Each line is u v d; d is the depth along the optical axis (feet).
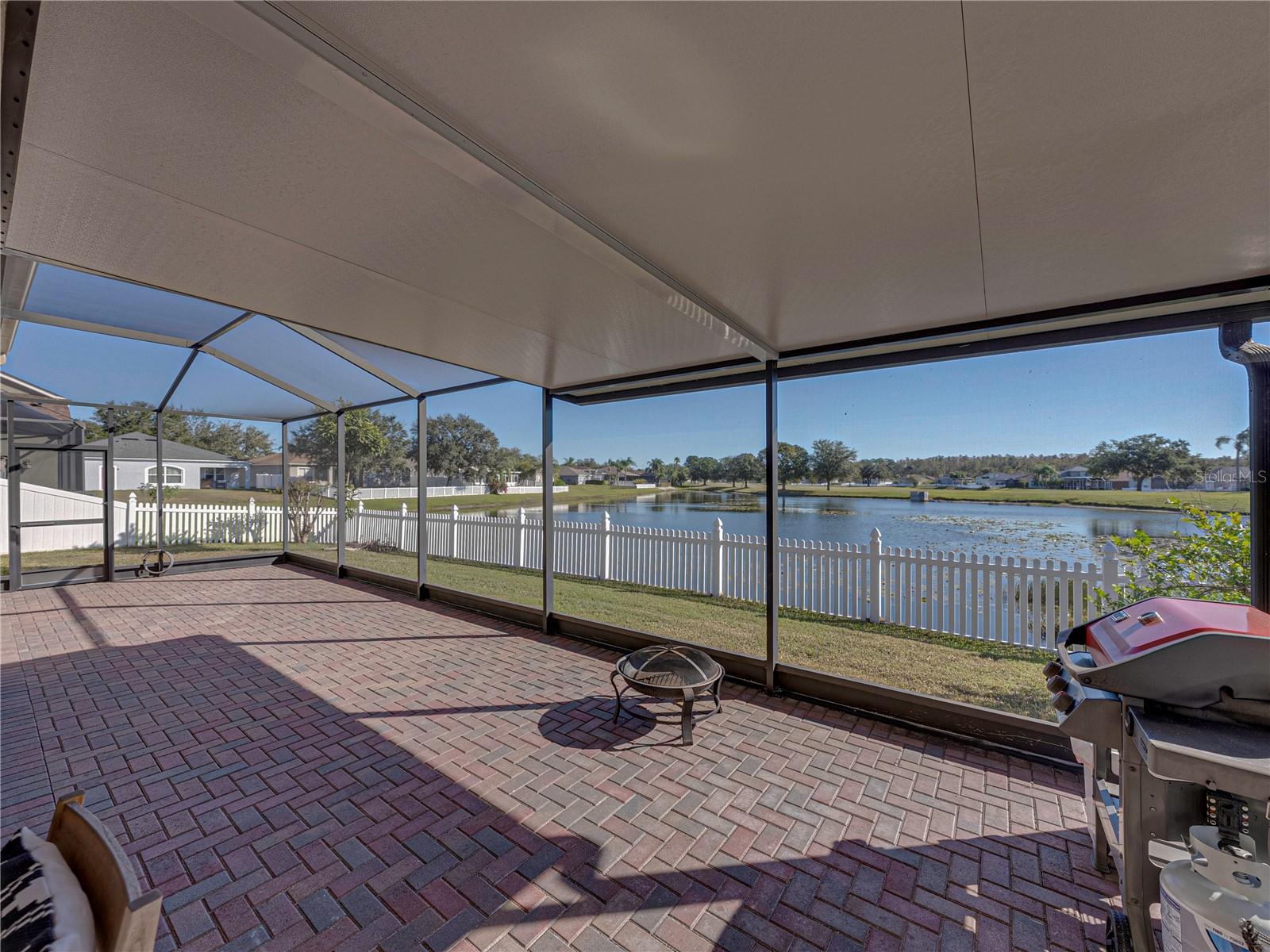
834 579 20.59
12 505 25.72
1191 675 5.26
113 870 3.80
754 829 8.98
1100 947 6.77
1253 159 5.41
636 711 13.37
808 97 4.75
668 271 8.64
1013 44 4.03
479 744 11.73
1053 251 7.75
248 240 8.40
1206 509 12.87
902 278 8.86
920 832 8.91
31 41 4.42
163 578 28.96
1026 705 13.88
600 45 4.25
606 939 6.92
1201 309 9.52
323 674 15.74
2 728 12.34
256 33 4.09
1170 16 3.68
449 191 6.88
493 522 32.14
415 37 4.23
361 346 18.54
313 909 7.36
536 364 15.99
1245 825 4.80
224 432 55.06
